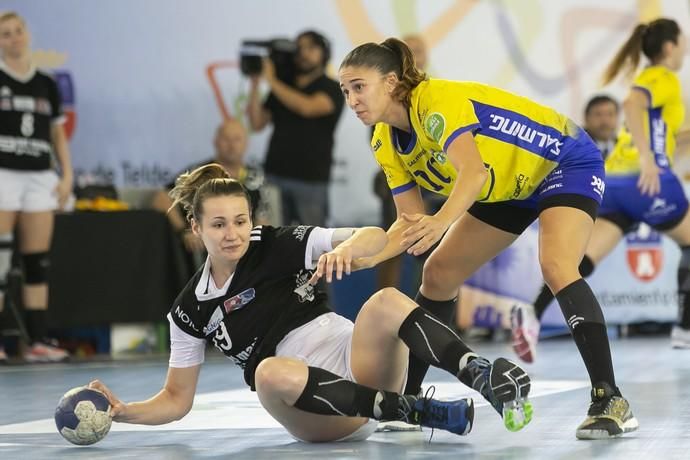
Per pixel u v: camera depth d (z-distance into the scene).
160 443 9.52
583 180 9.97
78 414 9.08
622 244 23.77
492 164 9.90
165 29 24.70
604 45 24.89
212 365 19.47
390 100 9.53
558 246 9.72
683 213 18.94
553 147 10.05
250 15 24.75
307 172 23.70
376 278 23.14
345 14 24.81
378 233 8.73
